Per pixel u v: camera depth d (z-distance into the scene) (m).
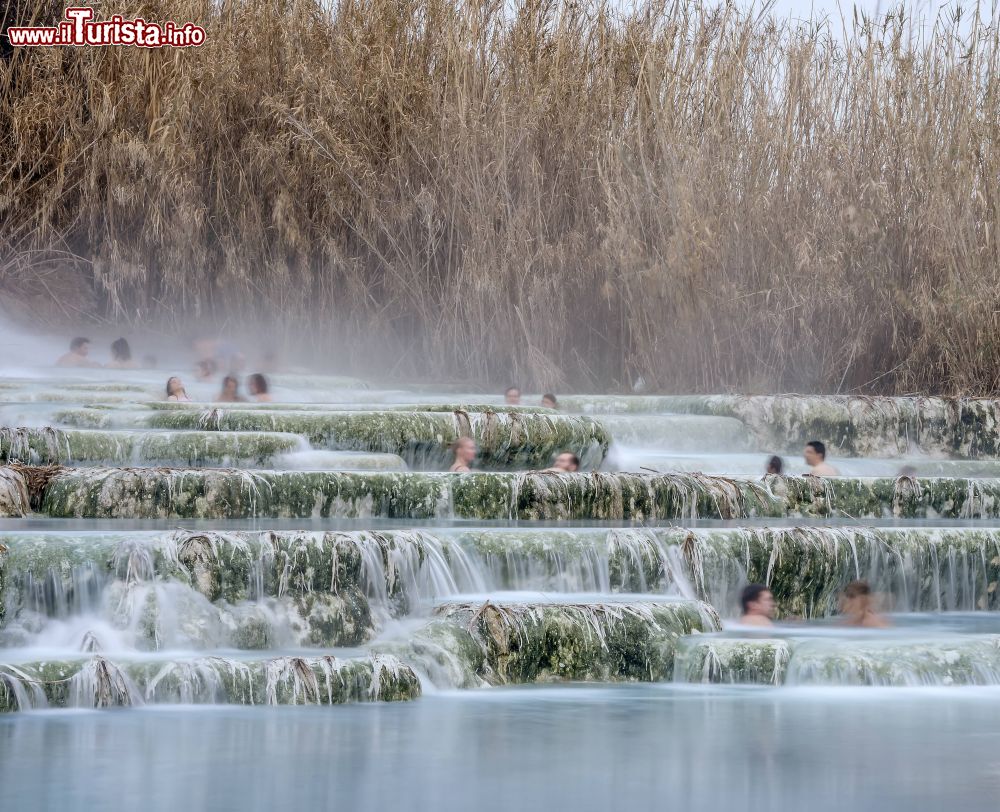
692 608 28.97
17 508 32.72
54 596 25.47
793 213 58.88
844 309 58.38
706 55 62.56
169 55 67.38
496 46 65.69
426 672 25.08
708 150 59.53
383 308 64.81
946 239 57.72
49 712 21.75
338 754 18.92
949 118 59.38
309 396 52.97
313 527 31.09
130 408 42.09
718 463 46.53
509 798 16.55
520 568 30.23
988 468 50.31
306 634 26.47
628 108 64.75
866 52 60.69
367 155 66.44
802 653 26.25
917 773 18.14
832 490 41.22
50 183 66.25
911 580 34.41
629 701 24.09
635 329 60.03
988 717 22.56
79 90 67.19
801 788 17.25
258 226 65.69
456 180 63.38
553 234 63.66
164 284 64.81
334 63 67.94
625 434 49.12
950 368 58.06
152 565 25.88
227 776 17.48
